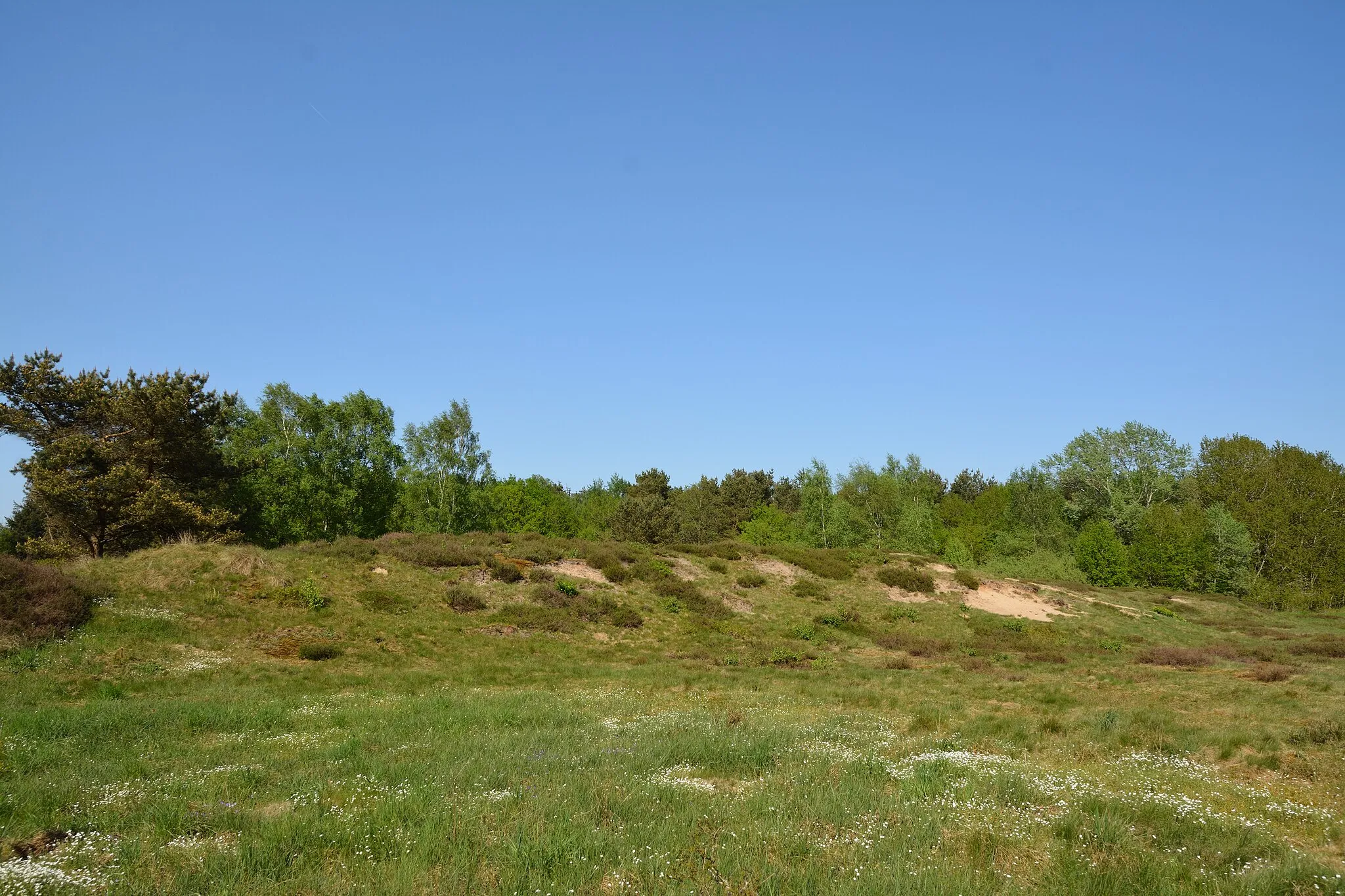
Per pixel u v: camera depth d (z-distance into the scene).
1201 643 40.06
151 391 35.69
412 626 29.12
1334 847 8.67
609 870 7.13
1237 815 9.46
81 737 14.03
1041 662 31.03
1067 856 7.59
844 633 37.34
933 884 6.66
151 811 8.96
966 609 42.44
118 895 6.44
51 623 22.56
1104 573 64.56
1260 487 73.94
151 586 26.78
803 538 70.38
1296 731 14.14
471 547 37.75
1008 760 12.20
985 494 97.19
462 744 13.20
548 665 27.30
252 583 28.73
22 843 7.90
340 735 14.62
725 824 8.52
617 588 37.94
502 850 7.47
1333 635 41.47
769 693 22.28
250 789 10.38
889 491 71.88
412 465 57.31
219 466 40.19
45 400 37.38
